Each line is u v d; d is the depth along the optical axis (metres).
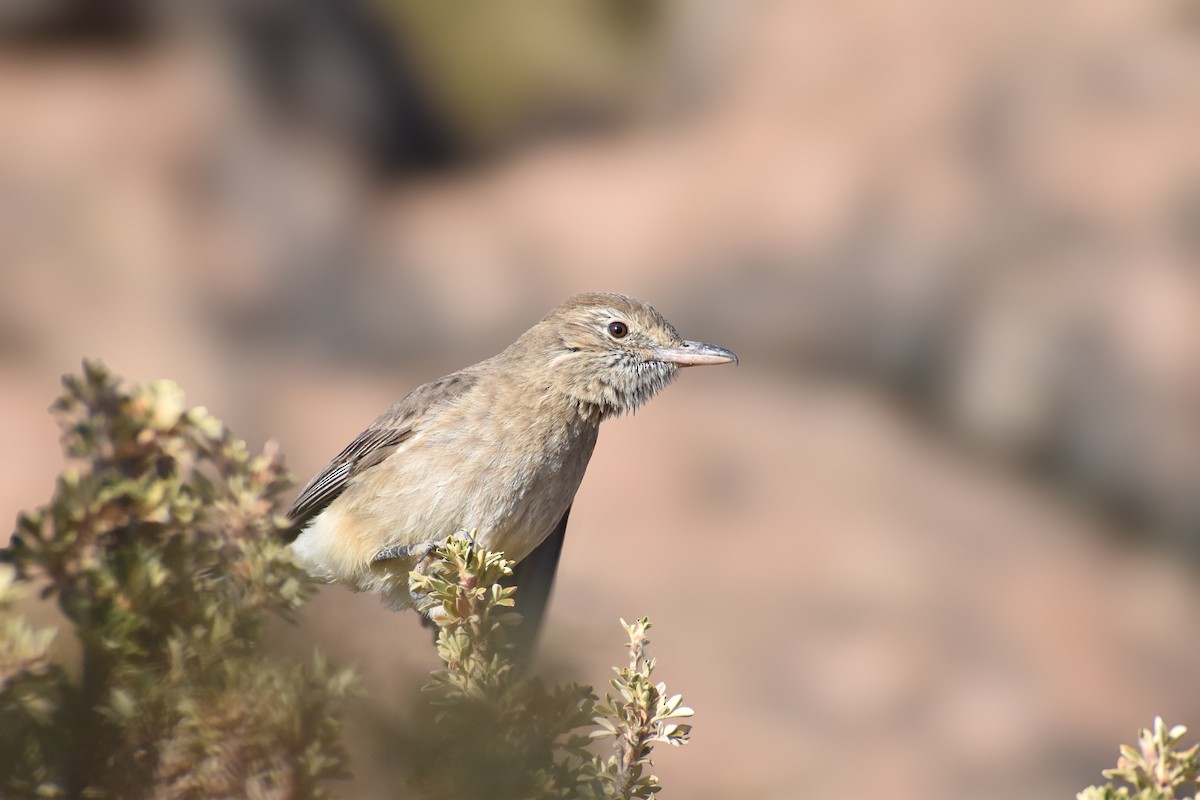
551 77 22.09
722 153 19.94
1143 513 15.05
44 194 18.12
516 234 19.50
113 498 3.40
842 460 15.98
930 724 12.07
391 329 18.50
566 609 12.85
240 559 3.59
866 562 14.18
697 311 17.91
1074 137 16.64
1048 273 15.98
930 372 16.64
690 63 21.95
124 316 17.36
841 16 20.25
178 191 18.62
